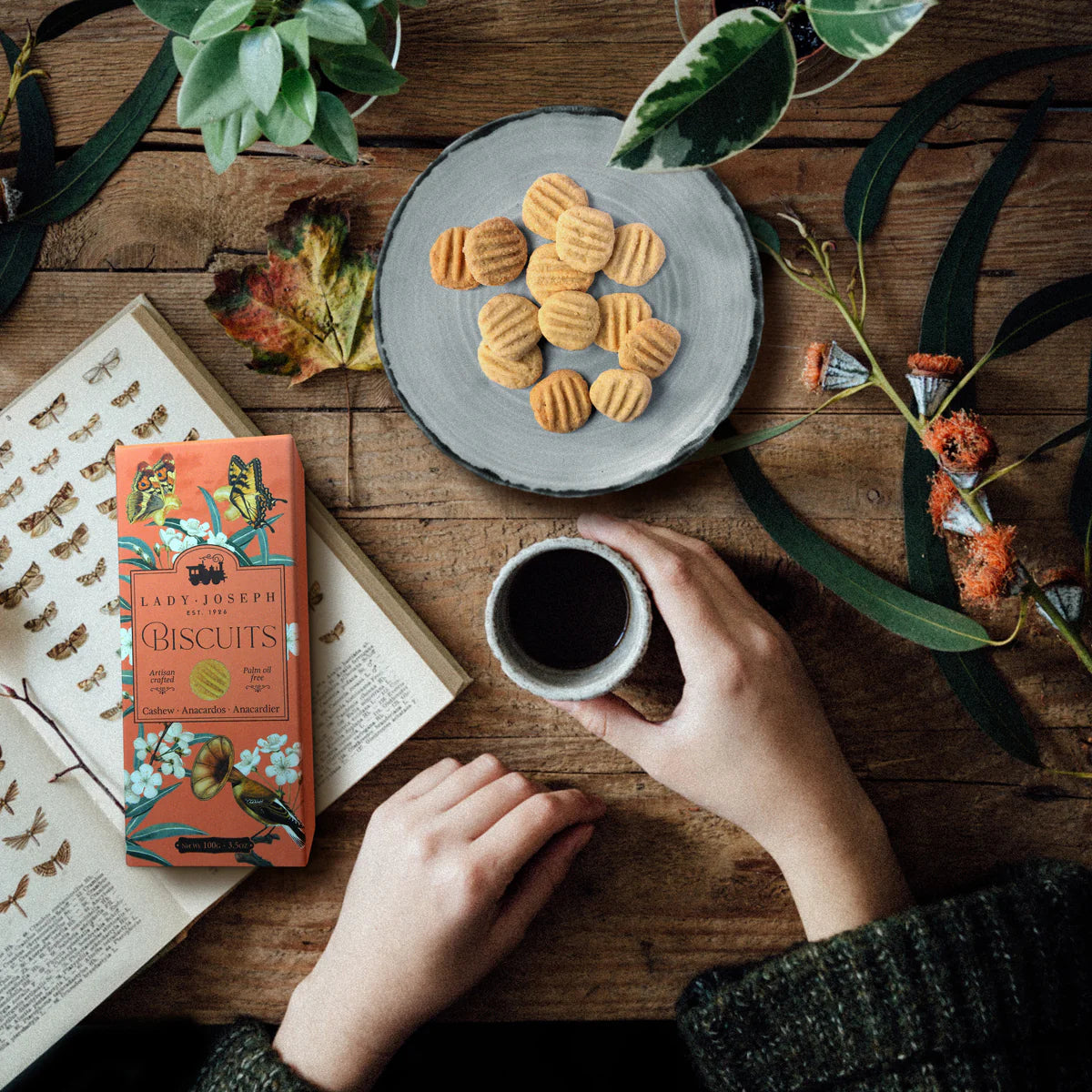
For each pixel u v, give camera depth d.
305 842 0.71
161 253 0.73
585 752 0.73
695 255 0.70
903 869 0.73
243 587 0.70
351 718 0.72
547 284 0.70
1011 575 0.67
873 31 0.58
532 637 0.71
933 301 0.72
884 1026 0.64
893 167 0.71
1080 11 0.71
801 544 0.72
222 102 0.64
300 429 0.73
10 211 0.73
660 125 0.59
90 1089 0.82
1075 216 0.72
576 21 0.72
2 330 0.73
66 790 0.73
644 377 0.70
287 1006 0.73
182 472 0.70
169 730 0.71
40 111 0.73
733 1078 0.66
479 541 0.73
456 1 0.72
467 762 0.73
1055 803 0.73
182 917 0.72
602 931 0.73
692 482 0.73
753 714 0.68
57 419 0.73
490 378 0.71
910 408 0.72
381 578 0.73
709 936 0.73
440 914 0.68
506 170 0.70
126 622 0.71
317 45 0.66
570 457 0.71
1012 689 0.73
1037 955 0.66
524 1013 0.73
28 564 0.73
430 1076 0.86
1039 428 0.72
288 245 0.71
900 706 0.73
